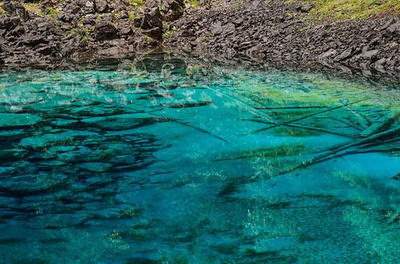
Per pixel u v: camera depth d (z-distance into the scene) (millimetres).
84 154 12398
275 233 8547
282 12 32344
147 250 8086
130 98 17766
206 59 26609
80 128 14430
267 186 10352
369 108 15617
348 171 10977
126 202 9781
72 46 30016
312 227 8727
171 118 15117
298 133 13461
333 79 20156
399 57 22562
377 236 8406
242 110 15766
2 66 25484
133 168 11461
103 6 34906
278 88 18734
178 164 11586
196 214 9234
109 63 26188
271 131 13703
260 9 34031
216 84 19750
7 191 10344
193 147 12664
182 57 27656
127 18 34531
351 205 9477
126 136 13664
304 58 25344
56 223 8992
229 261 7770
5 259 7863
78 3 35000
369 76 20578
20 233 8648
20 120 15258
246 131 13727
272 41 28516
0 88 19797
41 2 35125
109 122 14938
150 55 28797
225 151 12297
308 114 15148
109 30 31812
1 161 12000
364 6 29047
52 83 20719
